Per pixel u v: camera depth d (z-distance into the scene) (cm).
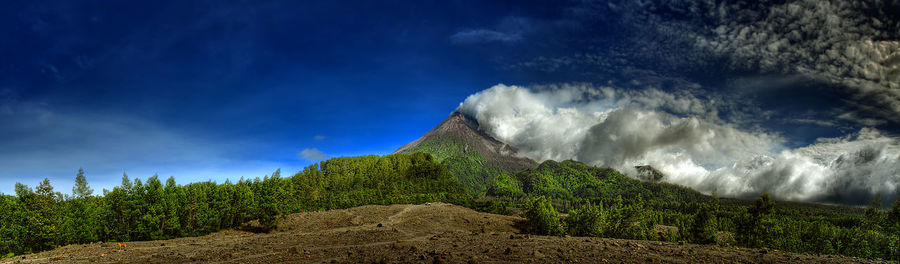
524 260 1772
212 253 2577
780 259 1964
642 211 7925
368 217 6656
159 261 2336
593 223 6925
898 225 6831
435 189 15812
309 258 2128
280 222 6153
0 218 4197
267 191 6588
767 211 5491
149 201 5216
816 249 6669
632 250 2141
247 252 2598
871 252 6338
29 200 4341
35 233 4253
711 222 6228
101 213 4788
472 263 1703
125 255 2697
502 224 7231
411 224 6044
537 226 7088
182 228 5553
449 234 3656
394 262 1795
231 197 6406
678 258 1900
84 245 3669
